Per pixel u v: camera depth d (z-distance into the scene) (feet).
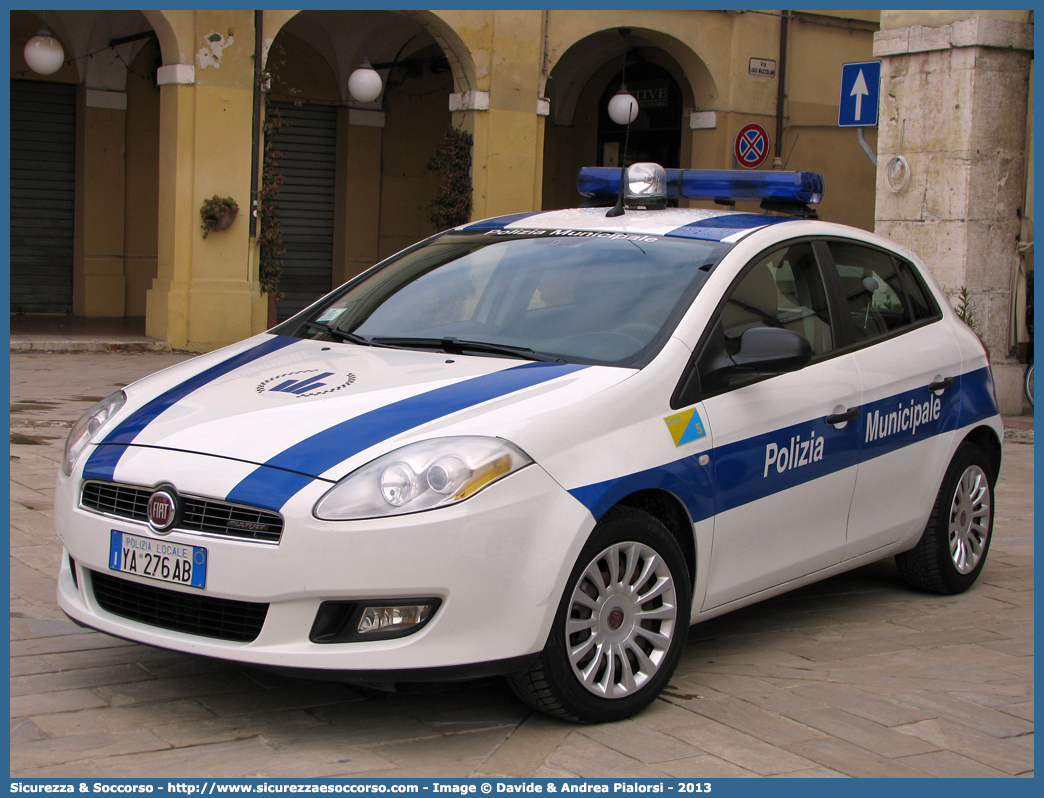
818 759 11.51
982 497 18.57
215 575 10.97
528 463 11.35
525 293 14.73
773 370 13.69
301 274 61.11
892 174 40.98
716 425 13.29
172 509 11.23
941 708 13.16
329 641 10.86
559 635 11.54
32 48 47.01
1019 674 14.52
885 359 16.43
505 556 11.05
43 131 53.72
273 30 45.78
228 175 45.29
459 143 50.47
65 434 26.91
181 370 14.39
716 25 55.42
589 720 12.03
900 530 16.92
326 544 10.68
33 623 14.64
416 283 15.84
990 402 18.61
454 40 49.34
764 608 17.19
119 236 55.01
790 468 14.38
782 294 15.11
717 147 56.29
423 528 10.75
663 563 12.56
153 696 12.46
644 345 13.25
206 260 45.27
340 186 60.95
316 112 60.39
